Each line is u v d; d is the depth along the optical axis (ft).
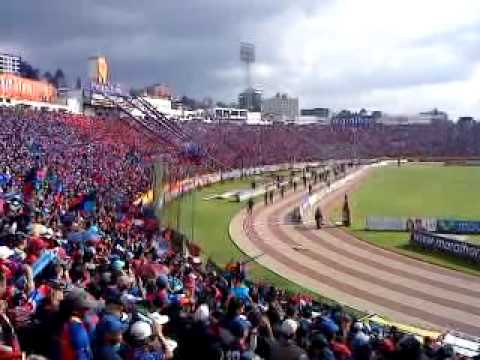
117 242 71.61
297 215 172.55
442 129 574.15
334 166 366.22
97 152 209.56
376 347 35.68
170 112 428.56
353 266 116.78
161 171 155.22
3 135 179.52
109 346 21.79
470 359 43.93
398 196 241.35
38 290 30.25
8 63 563.07
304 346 30.42
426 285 102.94
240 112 546.67
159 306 32.12
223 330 26.45
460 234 150.20
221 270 92.02
